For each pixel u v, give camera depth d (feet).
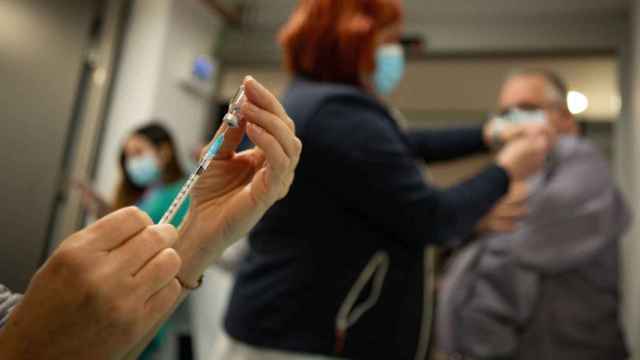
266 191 1.61
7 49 2.54
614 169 8.35
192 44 9.64
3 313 1.52
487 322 4.64
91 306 1.05
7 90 2.53
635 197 7.34
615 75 8.79
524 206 4.47
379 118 2.80
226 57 10.50
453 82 9.98
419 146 4.55
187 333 4.96
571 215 4.51
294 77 3.21
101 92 7.36
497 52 9.37
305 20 3.12
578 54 9.00
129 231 1.14
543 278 4.54
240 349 2.75
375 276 2.73
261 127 1.55
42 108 2.77
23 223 2.54
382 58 3.50
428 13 9.71
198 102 9.93
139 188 6.69
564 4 8.89
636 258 6.99
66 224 3.15
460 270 4.92
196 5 9.72
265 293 2.71
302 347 2.61
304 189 2.68
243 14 10.39
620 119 8.35
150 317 1.16
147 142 6.57
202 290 4.89
